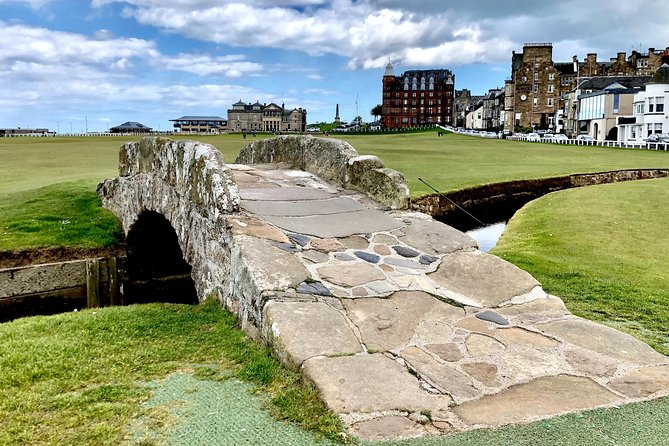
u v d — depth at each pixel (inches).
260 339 199.0
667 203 663.8
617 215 576.4
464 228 721.0
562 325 207.0
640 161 1348.4
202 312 246.7
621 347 188.9
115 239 555.2
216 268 273.1
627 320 241.3
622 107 2842.0
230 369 179.3
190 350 197.6
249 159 557.0
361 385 154.3
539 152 1736.0
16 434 137.3
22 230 557.0
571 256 387.2
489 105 5236.2
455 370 168.7
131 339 208.4
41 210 630.5
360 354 173.9
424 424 138.2
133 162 486.6
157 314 243.0
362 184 361.1
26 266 478.0
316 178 410.3
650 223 527.8
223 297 256.4
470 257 266.2
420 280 239.6
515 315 216.1
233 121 7042.3
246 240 245.6
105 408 150.5
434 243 281.4
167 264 563.2
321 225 291.7
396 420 139.5
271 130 6825.8
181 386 166.1
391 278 237.0
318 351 171.8
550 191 961.5
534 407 147.4
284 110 7268.7
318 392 151.8
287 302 199.9
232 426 140.6
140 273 549.0
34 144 2529.5
